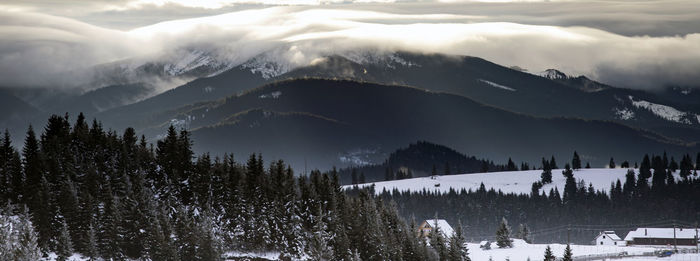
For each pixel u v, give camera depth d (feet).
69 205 492.13
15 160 552.41
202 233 507.71
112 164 629.10
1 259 408.67
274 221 585.22
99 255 482.28
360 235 580.30
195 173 630.33
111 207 502.38
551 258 568.41
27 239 424.05
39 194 488.44
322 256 541.75
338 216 620.49
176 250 493.77
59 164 583.58
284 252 569.64
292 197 623.36
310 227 625.41
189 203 605.73
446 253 620.90
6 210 486.38
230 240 572.10
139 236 495.00
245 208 589.32
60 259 457.68
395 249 579.07
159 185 621.31
